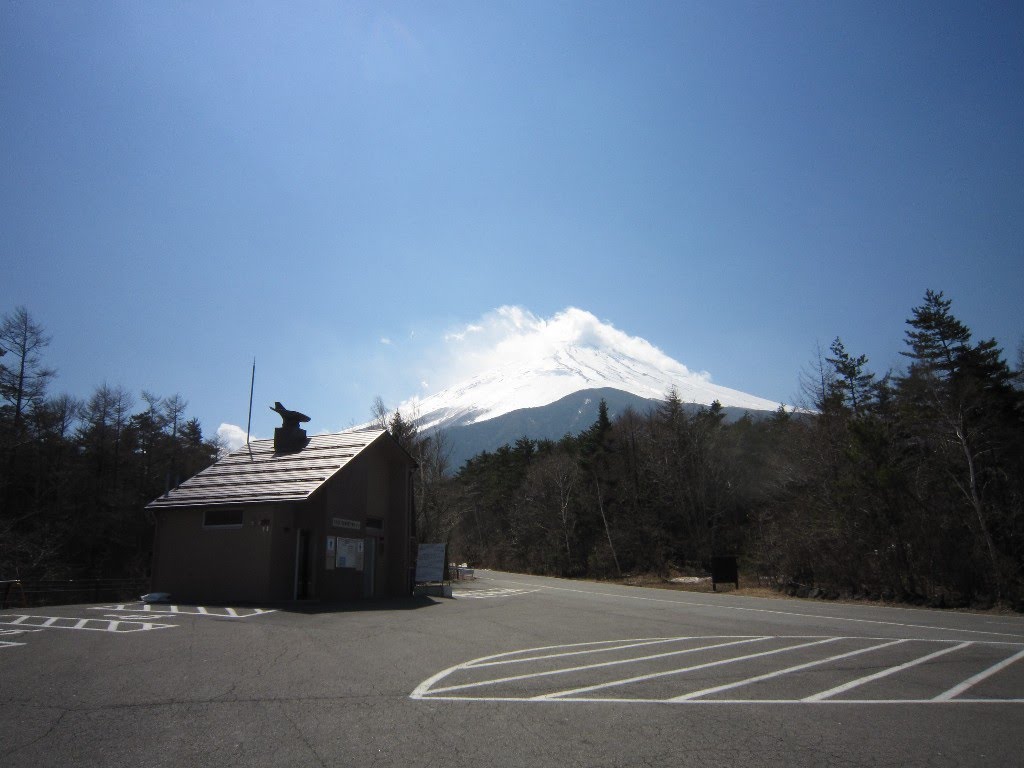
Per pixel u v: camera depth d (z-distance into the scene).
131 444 49.25
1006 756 5.80
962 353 38.28
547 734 6.38
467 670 9.77
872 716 7.14
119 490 45.56
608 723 6.79
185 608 18.92
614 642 13.15
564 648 12.20
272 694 7.94
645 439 61.91
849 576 29.61
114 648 11.09
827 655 11.48
